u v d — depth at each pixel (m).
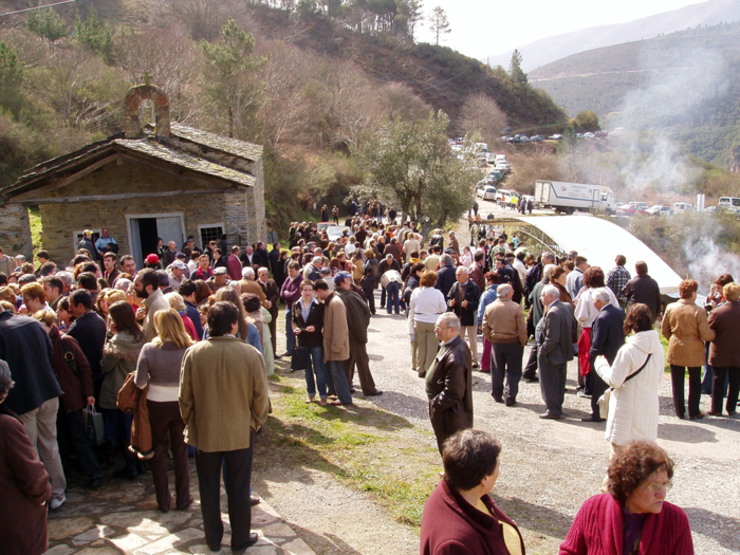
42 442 4.37
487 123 109.88
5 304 4.23
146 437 4.35
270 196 36.25
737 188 84.56
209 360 3.80
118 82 39.12
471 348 9.45
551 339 6.98
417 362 9.12
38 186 16.69
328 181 43.28
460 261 14.41
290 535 4.17
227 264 13.23
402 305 15.47
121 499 4.72
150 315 5.36
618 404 4.91
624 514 2.55
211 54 37.28
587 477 5.59
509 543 2.59
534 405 7.75
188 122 36.78
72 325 5.08
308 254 11.58
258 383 3.91
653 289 9.07
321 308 7.36
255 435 6.32
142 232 18.62
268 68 54.03
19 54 37.88
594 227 20.64
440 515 2.46
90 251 14.42
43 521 3.17
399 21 143.75
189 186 17.84
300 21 122.56
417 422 7.05
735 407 7.20
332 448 6.04
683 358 6.96
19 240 17.02
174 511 4.48
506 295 7.67
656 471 2.42
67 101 35.62
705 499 5.11
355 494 5.04
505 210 53.62
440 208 34.66
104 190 17.75
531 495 5.20
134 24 73.38
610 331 6.76
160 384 4.25
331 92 65.44
